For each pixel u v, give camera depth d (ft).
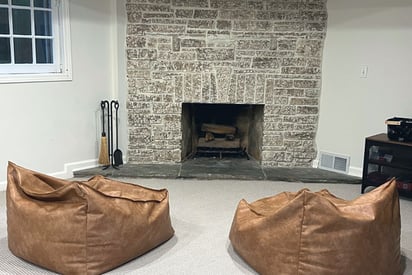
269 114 15.08
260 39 14.53
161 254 8.65
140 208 8.45
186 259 8.47
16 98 12.57
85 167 14.61
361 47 13.82
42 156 13.44
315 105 15.07
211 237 9.55
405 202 12.29
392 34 13.09
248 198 12.29
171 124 15.19
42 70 13.26
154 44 14.55
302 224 7.22
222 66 14.70
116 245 7.85
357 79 14.06
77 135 14.23
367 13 13.51
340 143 14.76
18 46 12.79
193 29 14.47
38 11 13.08
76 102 14.02
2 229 9.77
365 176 12.87
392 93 13.35
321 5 14.39
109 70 14.73
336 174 14.58
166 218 9.04
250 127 16.93
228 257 8.60
